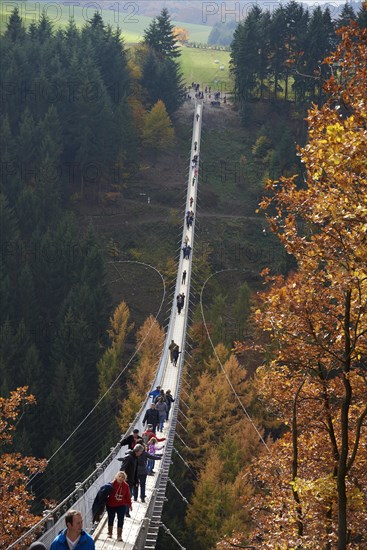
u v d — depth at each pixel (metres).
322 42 185.88
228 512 79.06
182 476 91.19
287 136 185.88
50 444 96.44
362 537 26.02
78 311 118.25
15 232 133.00
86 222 165.25
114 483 24.80
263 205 22.81
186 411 102.06
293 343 24.91
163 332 119.00
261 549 25.08
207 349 118.25
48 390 108.69
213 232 171.25
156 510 33.44
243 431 93.56
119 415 108.69
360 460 27.20
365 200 20.41
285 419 28.80
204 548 77.94
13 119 172.75
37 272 128.38
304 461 28.86
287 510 26.81
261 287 156.38
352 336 23.14
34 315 120.69
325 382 25.56
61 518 24.70
